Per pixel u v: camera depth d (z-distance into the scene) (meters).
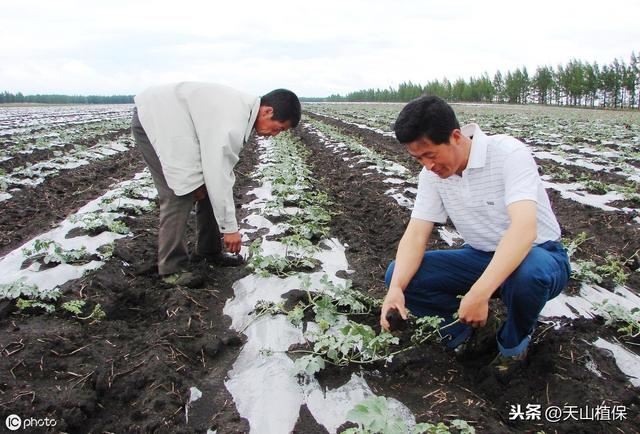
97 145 13.84
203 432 2.82
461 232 3.40
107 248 5.14
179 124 4.09
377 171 10.09
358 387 3.13
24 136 15.52
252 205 7.41
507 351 3.18
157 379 3.16
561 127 20.62
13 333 3.62
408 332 3.69
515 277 2.98
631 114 34.66
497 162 3.03
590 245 5.90
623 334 3.77
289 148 13.40
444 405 2.97
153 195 7.74
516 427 2.89
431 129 2.76
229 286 4.63
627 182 9.48
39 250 5.11
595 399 2.96
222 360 3.51
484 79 71.50
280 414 2.88
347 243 5.85
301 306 4.01
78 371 3.28
